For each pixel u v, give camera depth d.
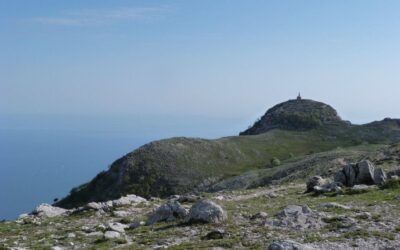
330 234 26.23
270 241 24.97
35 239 32.38
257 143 194.75
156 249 25.28
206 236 27.44
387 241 24.02
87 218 41.97
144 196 138.88
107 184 150.25
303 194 48.06
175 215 34.28
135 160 155.75
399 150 76.75
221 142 184.62
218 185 121.06
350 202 37.12
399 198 37.25
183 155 161.88
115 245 27.80
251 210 36.72
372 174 49.19
